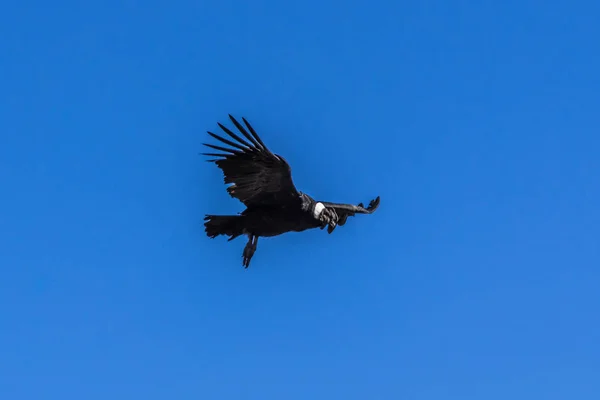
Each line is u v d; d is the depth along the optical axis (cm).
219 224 1775
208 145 1653
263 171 1678
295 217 1742
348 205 1984
